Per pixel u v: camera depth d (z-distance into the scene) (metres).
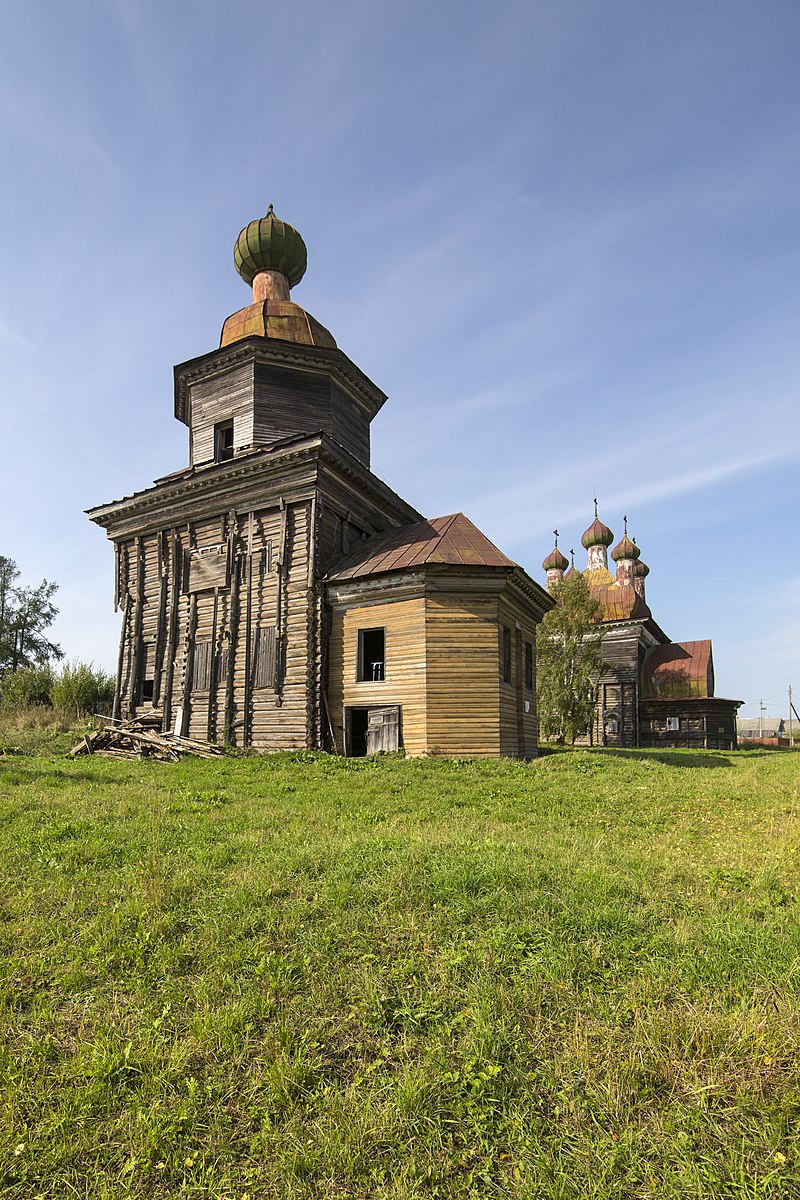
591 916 6.39
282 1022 5.08
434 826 11.00
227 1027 5.00
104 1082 4.52
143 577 28.41
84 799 12.64
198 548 26.67
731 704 48.75
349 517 25.58
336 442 25.12
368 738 21.70
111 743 22.03
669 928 6.35
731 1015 4.88
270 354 26.28
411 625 21.45
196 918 6.79
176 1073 4.62
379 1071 4.64
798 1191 3.67
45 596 61.16
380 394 29.38
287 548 24.06
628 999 5.21
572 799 13.89
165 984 5.68
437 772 17.30
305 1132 4.12
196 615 26.22
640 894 7.23
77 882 7.83
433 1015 5.12
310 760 19.66
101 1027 5.11
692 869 8.36
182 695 25.91
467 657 21.11
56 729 28.72
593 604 42.69
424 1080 4.43
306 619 23.06
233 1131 4.19
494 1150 4.01
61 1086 4.58
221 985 5.59
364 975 5.61
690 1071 4.44
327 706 22.70
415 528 25.47
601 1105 4.25
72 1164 3.99
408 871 7.41
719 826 11.46
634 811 12.82
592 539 57.00
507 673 23.11
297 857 8.15
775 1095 4.28
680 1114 4.15
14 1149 4.04
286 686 23.16
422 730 20.69
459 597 21.41
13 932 6.59
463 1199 3.71
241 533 25.38
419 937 6.15
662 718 47.72
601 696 48.19
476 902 6.70
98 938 6.39
